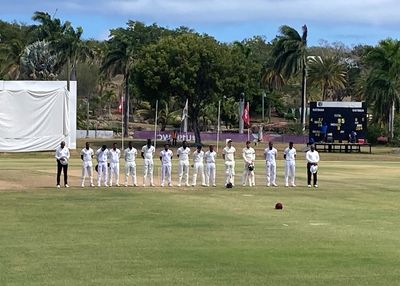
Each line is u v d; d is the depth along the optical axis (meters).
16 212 24.45
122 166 51.06
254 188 35.81
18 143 62.94
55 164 54.12
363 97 105.31
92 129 107.94
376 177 45.34
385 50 92.06
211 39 81.75
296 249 17.14
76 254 16.23
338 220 23.03
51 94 63.97
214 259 15.75
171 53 79.44
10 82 63.47
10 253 16.33
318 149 79.69
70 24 106.00
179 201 28.78
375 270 14.70
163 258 15.83
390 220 23.17
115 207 26.28
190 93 79.12
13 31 134.38
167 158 36.47
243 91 83.00
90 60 127.19
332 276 14.09
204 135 90.50
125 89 99.06
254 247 17.38
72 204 27.22
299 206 27.31
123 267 14.79
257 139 89.00
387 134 91.38
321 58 124.00
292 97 131.12
